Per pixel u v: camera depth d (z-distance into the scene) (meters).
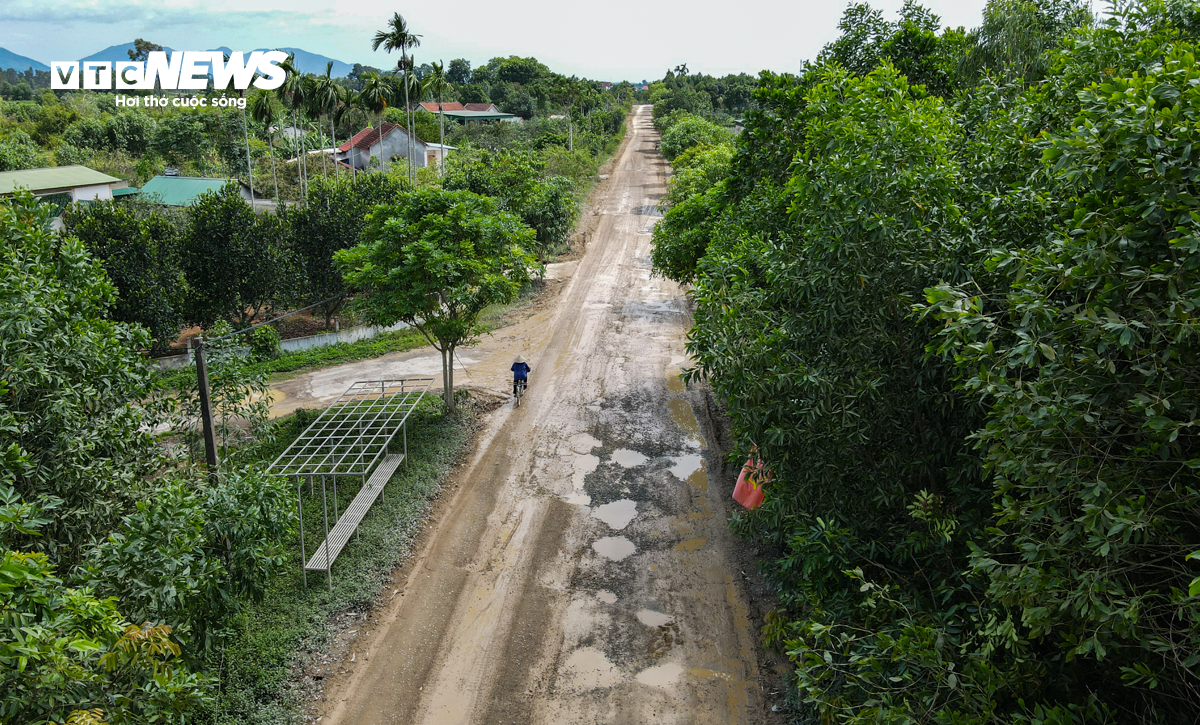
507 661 10.31
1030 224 7.38
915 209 7.82
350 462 15.08
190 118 61.94
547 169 52.50
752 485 12.95
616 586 12.00
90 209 21.84
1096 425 4.61
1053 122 9.05
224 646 9.12
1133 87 4.82
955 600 7.46
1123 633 4.38
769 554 12.71
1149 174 4.68
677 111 92.31
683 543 13.25
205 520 8.23
